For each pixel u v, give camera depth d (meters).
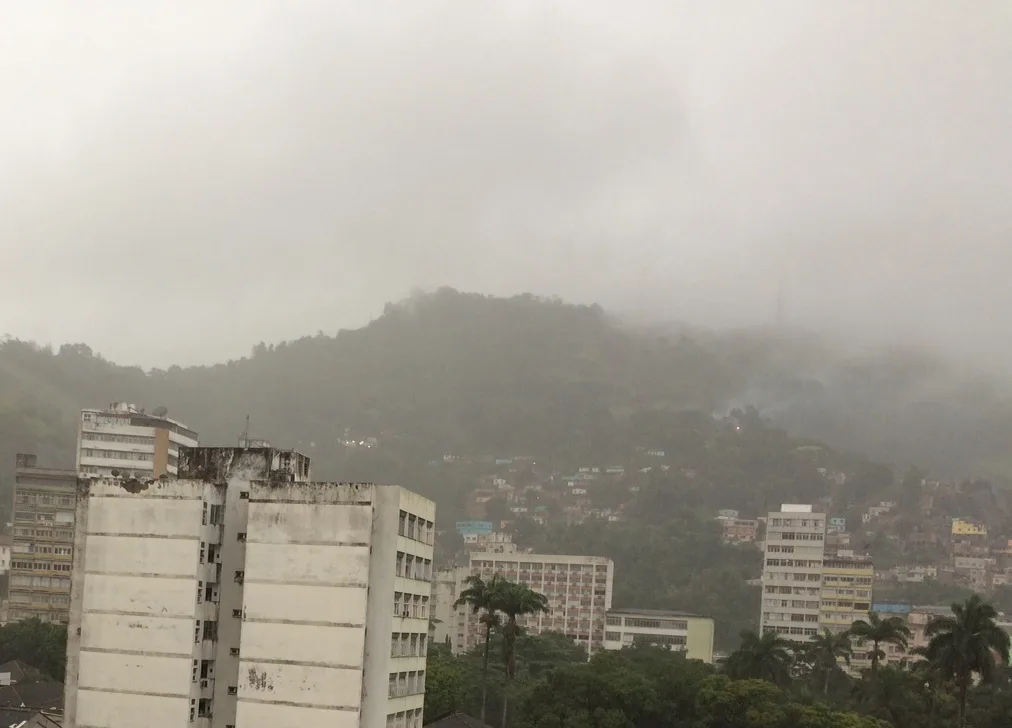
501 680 145.75
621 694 120.00
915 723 123.69
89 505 73.12
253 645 68.75
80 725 70.94
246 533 72.19
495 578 139.50
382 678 67.19
